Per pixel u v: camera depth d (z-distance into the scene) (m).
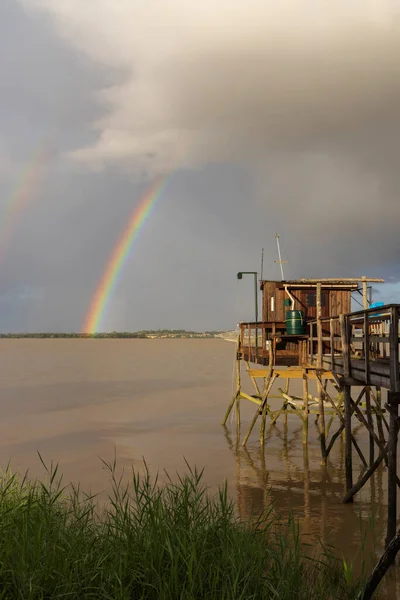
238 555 6.62
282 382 47.78
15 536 6.60
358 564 8.95
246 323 25.34
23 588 5.75
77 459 18.09
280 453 19.33
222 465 17.36
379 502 13.06
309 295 24.98
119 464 17.33
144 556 6.35
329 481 15.30
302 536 10.48
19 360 99.50
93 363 89.19
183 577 6.26
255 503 13.04
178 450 19.78
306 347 23.58
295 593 6.59
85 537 7.23
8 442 21.25
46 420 27.12
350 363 13.11
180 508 7.55
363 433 23.06
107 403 34.19
